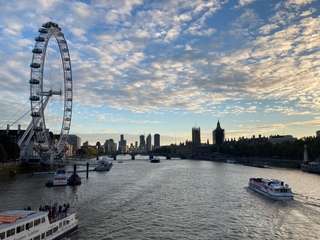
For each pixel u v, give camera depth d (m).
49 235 71.81
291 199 122.50
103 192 139.88
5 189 149.25
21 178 195.88
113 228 83.06
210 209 105.56
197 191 143.12
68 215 79.75
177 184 168.25
